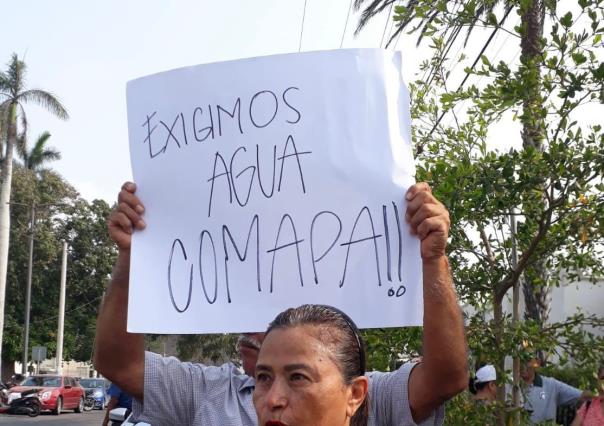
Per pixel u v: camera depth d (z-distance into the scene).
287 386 1.74
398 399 2.42
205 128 2.70
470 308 5.52
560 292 19.19
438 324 2.28
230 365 2.90
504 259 4.67
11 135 32.78
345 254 2.51
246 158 2.65
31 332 46.09
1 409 28.48
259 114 2.66
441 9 4.54
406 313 2.43
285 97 2.64
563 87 4.07
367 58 2.61
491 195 4.20
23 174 46.12
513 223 4.54
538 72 4.14
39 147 46.66
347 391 1.79
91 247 49.69
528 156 4.09
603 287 19.08
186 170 2.69
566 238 4.51
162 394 2.72
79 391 30.81
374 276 2.48
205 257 2.62
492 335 4.40
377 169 2.54
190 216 2.66
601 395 4.94
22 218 45.66
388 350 4.85
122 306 2.62
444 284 2.31
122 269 2.65
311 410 1.72
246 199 2.62
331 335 1.79
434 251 2.33
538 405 5.71
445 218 2.36
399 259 2.47
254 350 2.76
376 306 2.46
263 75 2.67
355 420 1.88
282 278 2.55
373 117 2.58
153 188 2.71
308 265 2.53
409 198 2.45
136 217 2.69
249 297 2.56
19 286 45.56
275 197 2.60
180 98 2.74
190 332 2.57
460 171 4.21
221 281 2.59
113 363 2.62
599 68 3.96
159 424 2.75
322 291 2.52
